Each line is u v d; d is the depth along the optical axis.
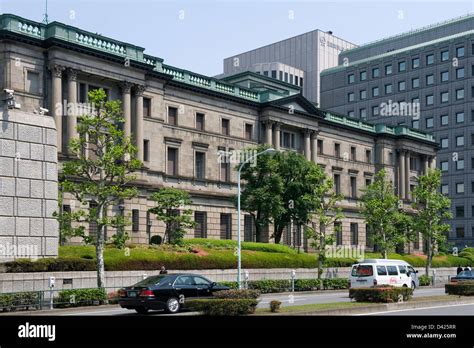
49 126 38.31
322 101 139.25
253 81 83.31
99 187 37.47
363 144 91.31
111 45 57.50
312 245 53.44
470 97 118.88
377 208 65.69
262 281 46.25
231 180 70.62
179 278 30.11
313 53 141.25
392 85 129.12
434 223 69.75
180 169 65.31
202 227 67.25
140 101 59.56
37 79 52.78
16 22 51.53
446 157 121.31
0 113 35.91
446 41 122.75
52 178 38.16
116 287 40.69
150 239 57.41
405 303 30.41
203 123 68.56
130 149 38.56
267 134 74.06
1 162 35.62
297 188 61.03
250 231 72.06
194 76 67.94
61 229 37.09
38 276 36.03
